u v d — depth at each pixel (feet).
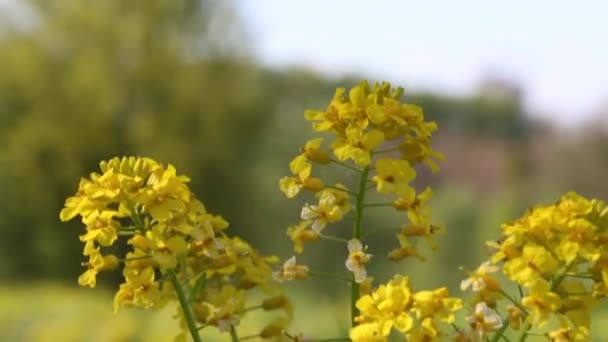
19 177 130.93
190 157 134.00
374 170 12.92
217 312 13.24
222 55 136.77
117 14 132.98
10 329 56.65
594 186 182.39
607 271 11.43
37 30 132.77
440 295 11.69
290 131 139.95
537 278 11.31
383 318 11.67
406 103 12.92
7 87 130.62
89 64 130.41
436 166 12.78
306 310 48.73
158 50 132.87
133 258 12.51
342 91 12.84
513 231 11.71
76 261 132.16
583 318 11.53
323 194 13.14
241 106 136.56
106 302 69.56
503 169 185.88
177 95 134.31
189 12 134.72
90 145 132.46
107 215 12.47
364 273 12.79
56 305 63.36
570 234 11.46
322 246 81.41
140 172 12.68
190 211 12.74
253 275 13.69
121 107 133.49
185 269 12.76
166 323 40.22
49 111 131.34
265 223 139.03
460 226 116.26
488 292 12.17
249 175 137.49
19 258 131.75
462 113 212.02
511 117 206.28
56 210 131.95
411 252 13.12
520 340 11.78
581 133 189.06
